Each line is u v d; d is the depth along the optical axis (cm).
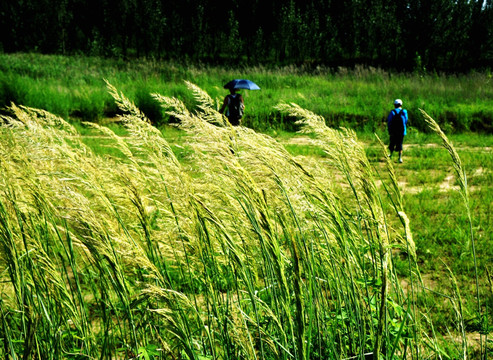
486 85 2123
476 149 1331
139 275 253
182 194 221
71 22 4653
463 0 3581
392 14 3744
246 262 243
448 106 1783
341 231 227
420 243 559
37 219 246
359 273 260
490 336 281
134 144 256
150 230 244
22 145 242
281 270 188
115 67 2744
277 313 215
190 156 224
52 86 1917
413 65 3481
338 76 2552
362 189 243
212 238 233
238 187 198
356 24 3888
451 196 784
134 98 1720
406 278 470
